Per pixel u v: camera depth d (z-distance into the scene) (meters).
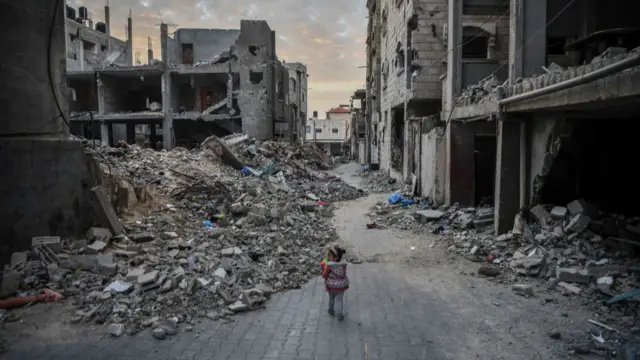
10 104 7.85
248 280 7.69
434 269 9.03
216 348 5.38
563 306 6.69
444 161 15.27
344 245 11.34
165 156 18.53
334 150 86.44
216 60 37.34
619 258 8.05
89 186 9.40
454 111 14.29
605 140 11.61
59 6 9.12
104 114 33.91
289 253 9.82
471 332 5.83
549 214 9.97
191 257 8.34
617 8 13.32
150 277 6.99
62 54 9.27
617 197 11.55
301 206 16.11
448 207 14.55
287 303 7.03
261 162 25.17
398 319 6.33
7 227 7.43
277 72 40.06
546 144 9.77
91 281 7.16
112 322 5.95
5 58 7.74
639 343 5.10
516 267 8.58
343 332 5.88
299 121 57.81
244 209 12.56
